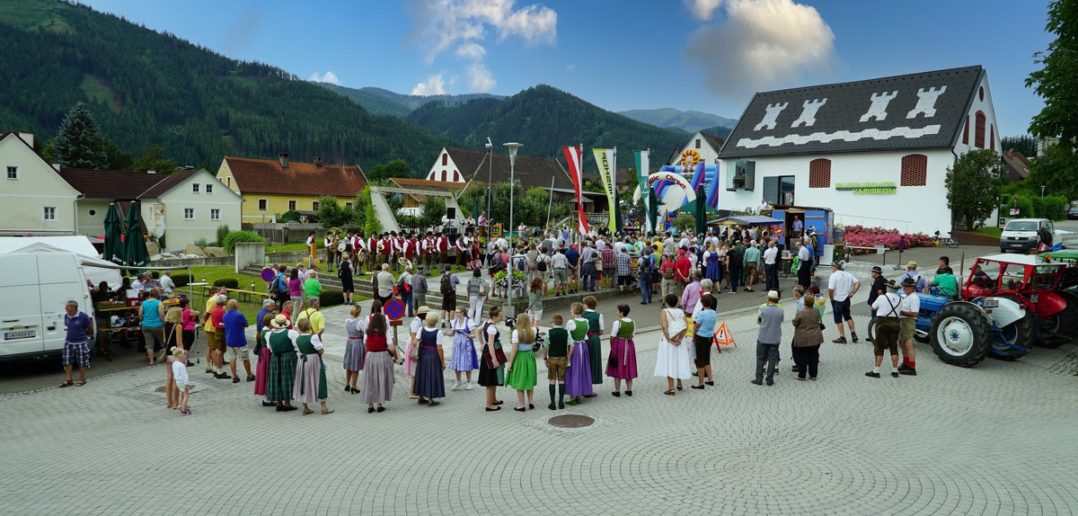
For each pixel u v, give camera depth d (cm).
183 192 5784
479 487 812
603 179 3288
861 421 1052
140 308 1702
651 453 923
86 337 1483
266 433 1066
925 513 722
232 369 1442
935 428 1015
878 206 4506
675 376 1217
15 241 1855
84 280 1614
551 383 1152
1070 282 1531
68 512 752
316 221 6881
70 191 5222
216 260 4119
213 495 797
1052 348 1540
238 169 7088
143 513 746
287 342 1198
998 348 1398
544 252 2736
